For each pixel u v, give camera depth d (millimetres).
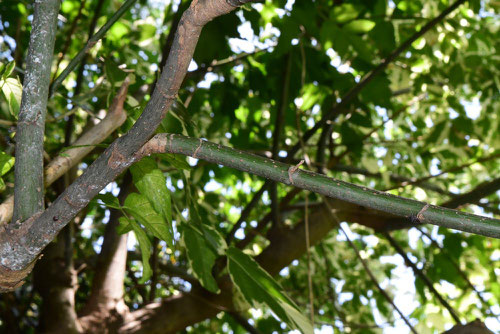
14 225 607
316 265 3008
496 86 2330
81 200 586
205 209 2588
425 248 2617
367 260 3105
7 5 2416
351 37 1567
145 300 2260
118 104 839
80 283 2592
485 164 3033
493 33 2363
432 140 2447
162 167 2131
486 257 2836
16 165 617
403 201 565
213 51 1735
